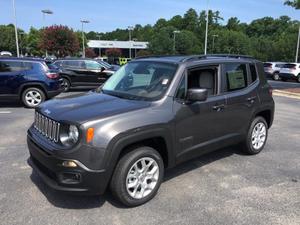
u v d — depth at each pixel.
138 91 4.58
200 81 4.83
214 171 5.21
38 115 4.34
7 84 10.50
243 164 5.56
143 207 4.04
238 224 3.70
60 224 3.64
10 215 3.79
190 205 4.10
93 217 3.79
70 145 3.68
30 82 10.63
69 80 15.27
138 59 5.36
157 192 4.42
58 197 4.23
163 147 4.34
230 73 5.32
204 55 5.28
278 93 16.70
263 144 6.21
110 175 3.76
